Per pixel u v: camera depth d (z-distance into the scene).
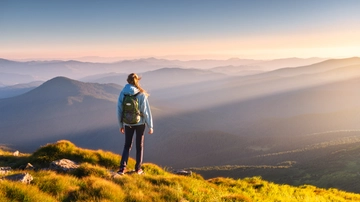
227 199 8.73
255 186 14.10
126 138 9.18
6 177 7.07
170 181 9.09
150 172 11.81
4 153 15.31
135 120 8.68
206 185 10.80
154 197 7.44
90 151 12.31
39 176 7.82
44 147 12.03
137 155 9.36
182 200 7.65
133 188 7.80
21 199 5.84
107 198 6.73
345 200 14.53
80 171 8.98
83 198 6.62
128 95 8.68
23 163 11.48
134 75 8.93
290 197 12.21
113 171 9.92
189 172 13.84
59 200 6.39
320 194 15.52
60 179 7.39
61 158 11.45
